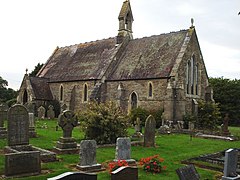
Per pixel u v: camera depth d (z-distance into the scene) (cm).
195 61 3722
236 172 1242
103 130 1989
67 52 5197
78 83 4253
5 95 7894
